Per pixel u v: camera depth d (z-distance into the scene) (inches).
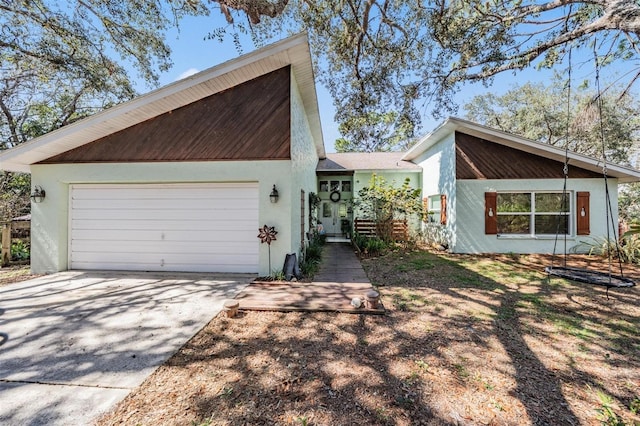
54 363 111.5
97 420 80.6
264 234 240.2
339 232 564.1
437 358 115.1
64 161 261.3
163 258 263.3
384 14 305.6
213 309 170.2
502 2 278.4
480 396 91.2
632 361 113.3
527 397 90.7
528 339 132.5
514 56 281.4
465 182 374.0
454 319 156.6
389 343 128.1
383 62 335.9
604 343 128.6
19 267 300.4
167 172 254.1
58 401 89.0
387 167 530.0
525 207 370.6
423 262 316.2
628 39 255.1
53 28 321.1
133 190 266.2
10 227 316.2
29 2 301.7
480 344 127.4
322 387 95.5
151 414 82.7
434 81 321.4
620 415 82.9
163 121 254.4
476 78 310.0
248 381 98.9
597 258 333.7
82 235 270.4
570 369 107.6
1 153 239.5
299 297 187.2
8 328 143.7
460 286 222.8
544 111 676.1
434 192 449.1
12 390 94.8
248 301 178.5
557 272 213.5
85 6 315.6
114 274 254.5
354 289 207.9
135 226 265.9
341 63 354.9
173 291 205.3
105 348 123.3
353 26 300.8
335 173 553.0
